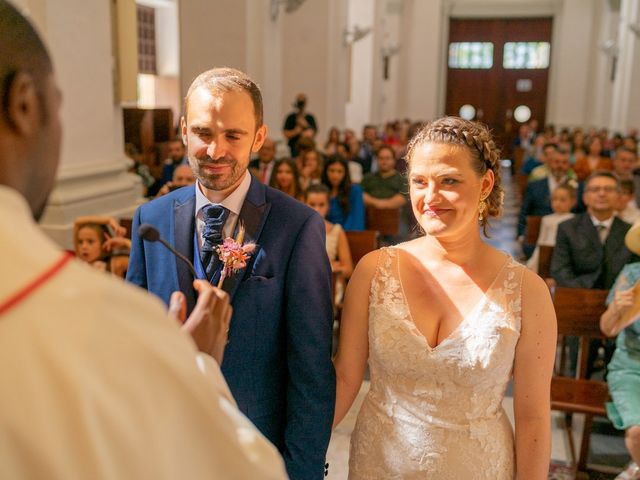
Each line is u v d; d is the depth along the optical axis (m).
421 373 1.68
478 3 22.94
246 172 1.72
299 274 1.67
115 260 3.36
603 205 4.30
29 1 3.74
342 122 13.24
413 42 22.97
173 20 17.67
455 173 1.65
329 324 1.72
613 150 13.10
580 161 9.64
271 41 8.54
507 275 1.71
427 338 1.71
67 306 0.60
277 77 8.88
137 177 4.95
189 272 1.66
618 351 3.06
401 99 23.25
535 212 6.94
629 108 15.50
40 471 0.57
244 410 1.67
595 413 3.25
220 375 0.86
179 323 1.07
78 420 0.58
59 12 3.88
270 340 1.68
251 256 1.66
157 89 17.98
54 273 0.62
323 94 11.78
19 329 0.58
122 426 0.60
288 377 1.74
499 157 1.75
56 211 3.89
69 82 4.00
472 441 1.66
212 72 1.61
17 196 0.65
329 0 11.56
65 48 3.96
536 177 7.21
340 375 1.85
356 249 4.93
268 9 8.31
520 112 23.55
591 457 3.63
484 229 1.81
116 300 0.64
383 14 19.59
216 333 1.08
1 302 0.59
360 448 1.79
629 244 3.15
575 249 4.35
